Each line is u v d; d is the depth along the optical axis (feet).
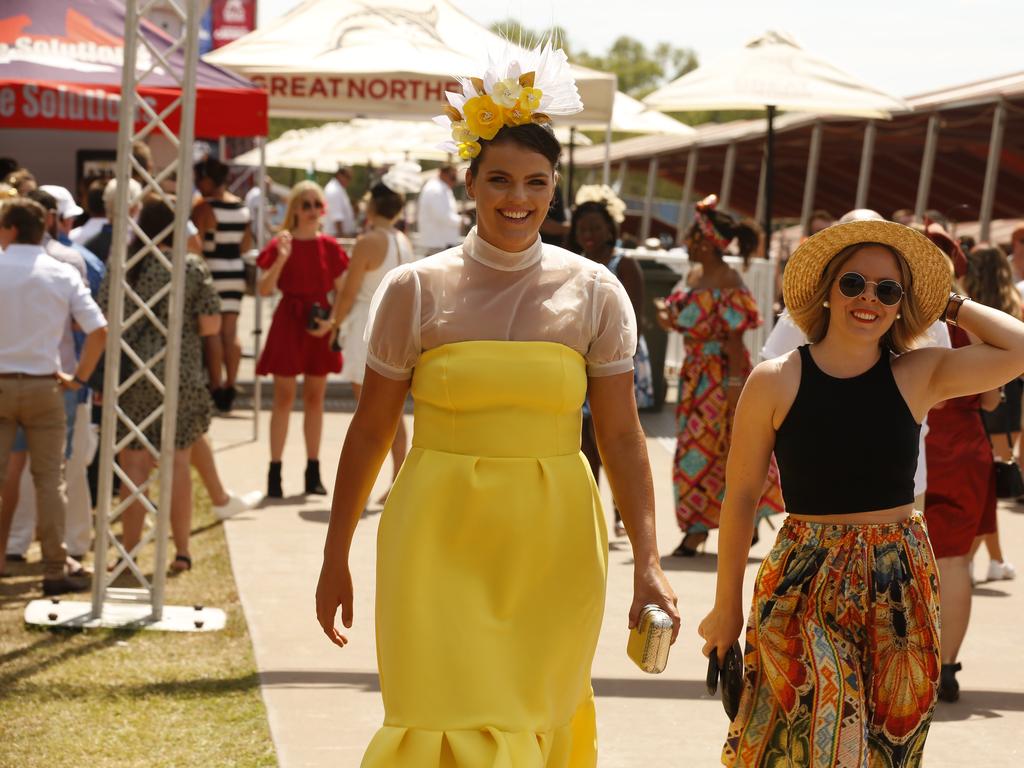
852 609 14.66
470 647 13.53
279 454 40.45
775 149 86.63
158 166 51.24
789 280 15.56
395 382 14.28
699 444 33.86
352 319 39.70
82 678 23.59
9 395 28.40
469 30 51.88
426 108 50.24
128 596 28.22
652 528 14.53
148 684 23.36
